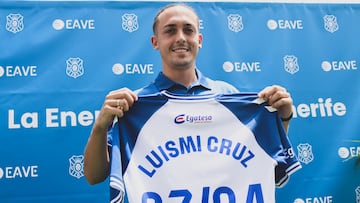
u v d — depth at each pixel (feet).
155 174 4.94
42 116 7.32
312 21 8.26
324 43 8.21
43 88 7.40
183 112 5.21
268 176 5.00
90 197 7.27
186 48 5.46
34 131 7.27
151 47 7.78
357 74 8.16
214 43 7.89
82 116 7.41
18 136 7.22
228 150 5.12
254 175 5.04
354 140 7.89
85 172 5.22
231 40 7.95
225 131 5.21
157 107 5.19
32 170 7.18
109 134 5.41
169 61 5.49
